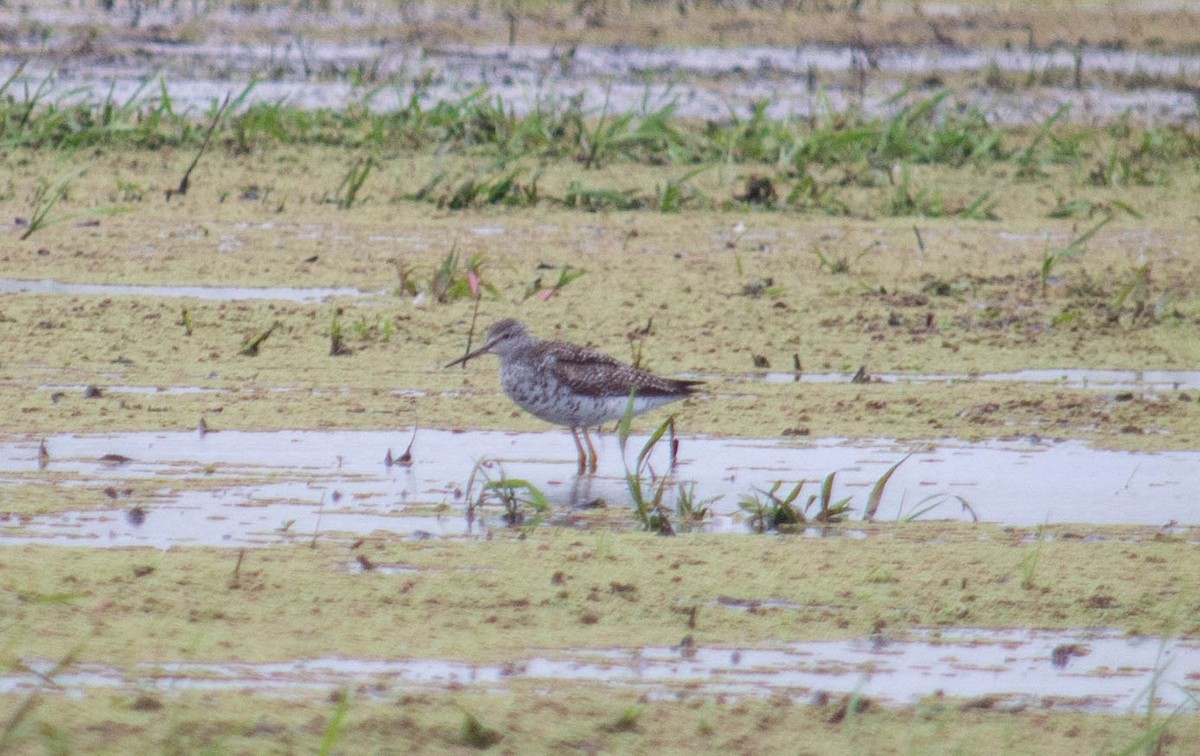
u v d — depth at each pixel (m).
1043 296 18.16
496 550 10.34
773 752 7.62
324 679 8.23
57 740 7.29
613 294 17.61
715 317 16.89
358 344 15.50
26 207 20.23
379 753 7.38
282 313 16.39
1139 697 8.38
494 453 12.70
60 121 23.72
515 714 7.88
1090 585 9.95
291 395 13.91
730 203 21.98
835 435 13.30
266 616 9.05
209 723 7.59
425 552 10.25
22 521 10.59
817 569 10.14
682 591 9.70
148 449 12.31
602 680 8.38
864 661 8.80
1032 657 8.91
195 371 14.48
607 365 12.60
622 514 11.32
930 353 15.90
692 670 8.57
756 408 13.99
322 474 11.91
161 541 10.30
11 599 9.06
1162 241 21.00
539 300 17.23
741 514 11.32
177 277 17.72
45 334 15.34
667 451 12.84
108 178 21.89
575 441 12.81
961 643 9.07
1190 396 14.57
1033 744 7.78
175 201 20.97
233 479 11.70
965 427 13.56
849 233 20.84
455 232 20.11
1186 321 17.34
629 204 21.89
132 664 8.29
